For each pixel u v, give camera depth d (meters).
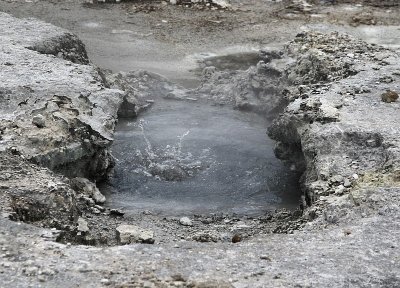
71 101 14.20
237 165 15.71
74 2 28.31
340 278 8.51
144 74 20.73
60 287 8.02
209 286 8.18
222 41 25.33
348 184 11.84
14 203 10.17
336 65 17.36
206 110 19.16
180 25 26.67
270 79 19.09
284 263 8.90
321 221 10.54
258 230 11.86
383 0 29.95
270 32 26.22
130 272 8.47
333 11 28.66
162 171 15.24
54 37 19.06
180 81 21.47
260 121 18.48
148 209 13.44
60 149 12.84
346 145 13.09
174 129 17.67
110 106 14.62
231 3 29.39
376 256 9.09
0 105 13.85
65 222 10.51
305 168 14.84
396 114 14.17
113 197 14.04
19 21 20.20
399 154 12.33
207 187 14.78
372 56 18.19
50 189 10.79
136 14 27.55
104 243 10.62
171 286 8.16
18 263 8.47
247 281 8.36
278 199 14.28
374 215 10.33
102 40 24.66
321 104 14.37
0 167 11.27
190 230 12.02
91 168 14.06
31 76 15.41
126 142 16.62
